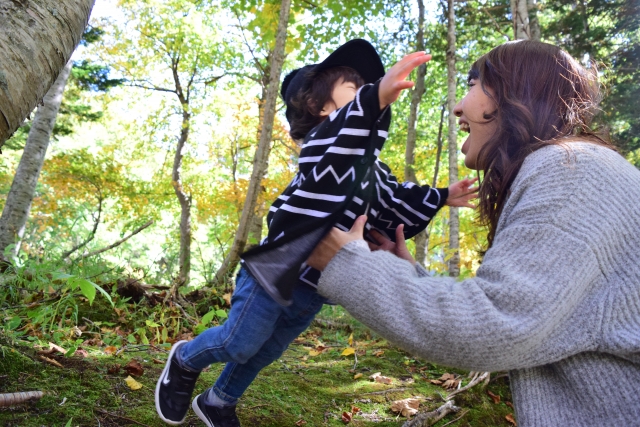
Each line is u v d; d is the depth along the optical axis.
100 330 3.14
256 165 5.31
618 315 0.92
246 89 17.56
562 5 11.80
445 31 12.38
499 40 13.29
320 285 1.10
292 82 2.14
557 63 1.18
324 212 1.36
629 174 1.00
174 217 18.42
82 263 3.67
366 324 1.04
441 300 0.96
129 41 16.31
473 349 0.91
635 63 10.16
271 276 1.21
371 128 1.39
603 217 0.93
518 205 1.01
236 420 2.05
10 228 6.67
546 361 0.94
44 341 2.58
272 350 1.95
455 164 6.85
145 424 1.98
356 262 1.08
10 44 1.20
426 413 2.59
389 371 3.29
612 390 0.93
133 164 17.88
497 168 1.17
